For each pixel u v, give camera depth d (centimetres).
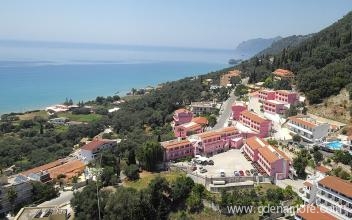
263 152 12088
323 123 14575
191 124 16675
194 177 11431
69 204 11981
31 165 17550
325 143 13362
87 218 10456
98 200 10781
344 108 16025
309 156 12569
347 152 12238
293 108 16888
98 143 17575
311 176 10938
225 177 11131
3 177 13050
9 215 11869
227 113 18925
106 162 14075
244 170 12044
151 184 10756
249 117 15725
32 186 12875
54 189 13012
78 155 17812
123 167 13338
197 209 10256
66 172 15025
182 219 9931
